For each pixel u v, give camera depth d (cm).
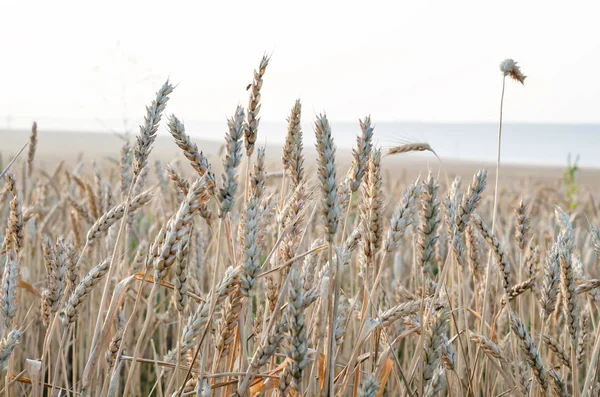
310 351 245
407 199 239
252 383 239
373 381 198
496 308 382
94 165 431
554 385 264
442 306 279
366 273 238
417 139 311
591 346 412
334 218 202
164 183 591
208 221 255
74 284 288
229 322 220
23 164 494
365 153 221
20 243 302
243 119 213
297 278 201
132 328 484
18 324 443
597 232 307
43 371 267
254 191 242
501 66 311
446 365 286
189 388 239
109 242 396
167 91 249
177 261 221
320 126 201
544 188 1105
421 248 233
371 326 236
